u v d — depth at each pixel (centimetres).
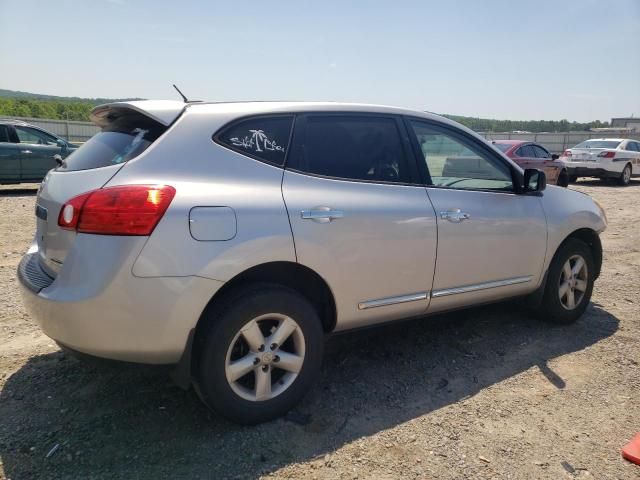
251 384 298
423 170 361
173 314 257
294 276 312
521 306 495
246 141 296
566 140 4356
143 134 285
